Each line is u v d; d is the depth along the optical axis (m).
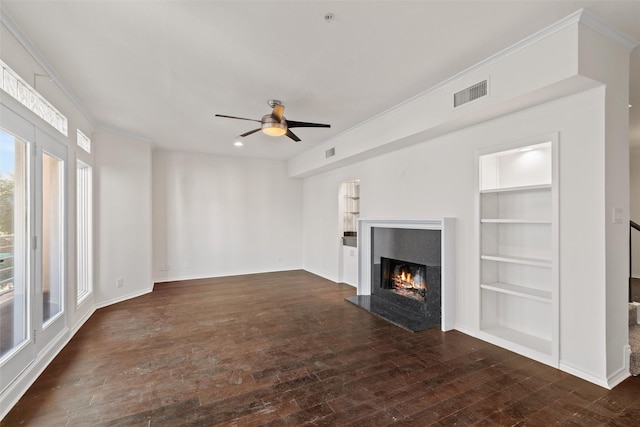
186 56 2.64
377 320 3.93
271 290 5.49
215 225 6.70
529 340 3.02
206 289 5.54
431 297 3.93
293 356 2.92
